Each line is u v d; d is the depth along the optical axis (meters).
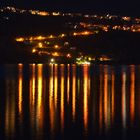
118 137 37.38
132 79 98.31
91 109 50.62
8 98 60.06
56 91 70.12
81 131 39.41
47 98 60.47
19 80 95.25
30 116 45.97
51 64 194.75
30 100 58.09
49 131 39.31
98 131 39.34
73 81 92.56
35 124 42.12
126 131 39.38
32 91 69.81
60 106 52.78
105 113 48.00
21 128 40.38
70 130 39.72
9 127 40.72
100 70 144.62
